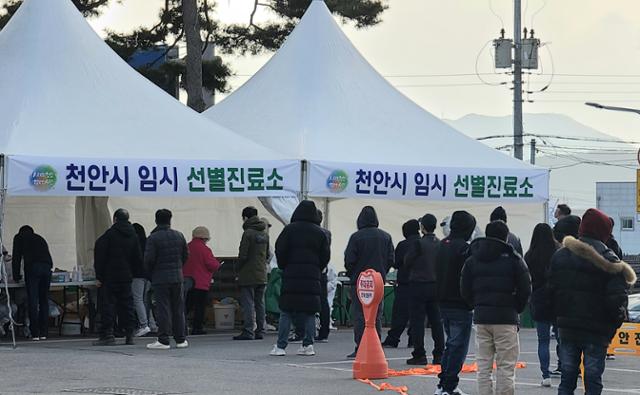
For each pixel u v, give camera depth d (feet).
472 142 79.66
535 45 153.48
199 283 70.95
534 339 70.23
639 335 55.42
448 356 42.45
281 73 81.41
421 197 73.82
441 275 42.42
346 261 56.70
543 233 47.65
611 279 36.35
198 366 52.54
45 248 67.62
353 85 80.33
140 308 69.56
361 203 88.22
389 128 77.61
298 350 59.88
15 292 69.87
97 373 49.65
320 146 73.00
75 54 72.23
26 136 64.34
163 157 65.87
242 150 69.00
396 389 44.91
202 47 136.77
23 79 69.41
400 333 63.62
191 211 88.07
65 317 73.15
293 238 57.41
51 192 62.80
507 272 39.11
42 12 73.31
